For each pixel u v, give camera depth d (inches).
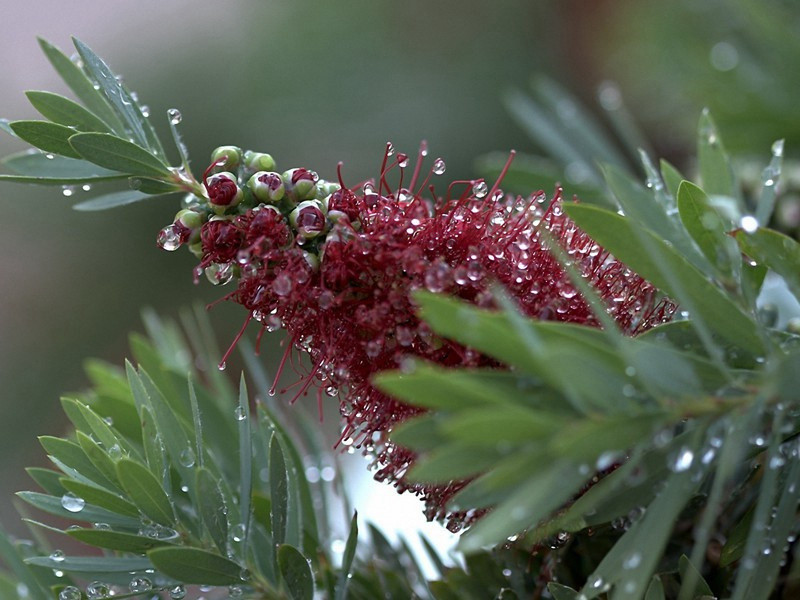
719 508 20.5
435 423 18.5
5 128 20.2
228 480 21.9
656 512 19.0
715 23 28.0
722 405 18.8
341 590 20.4
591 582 19.3
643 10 30.1
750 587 19.5
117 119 21.1
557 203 20.8
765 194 21.5
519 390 18.5
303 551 21.1
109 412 21.9
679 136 30.0
